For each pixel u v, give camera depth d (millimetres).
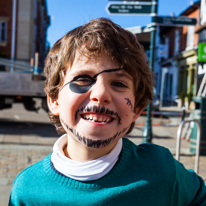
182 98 20906
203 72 13352
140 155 1290
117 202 1138
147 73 1218
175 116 13367
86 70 1051
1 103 8422
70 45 1101
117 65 1073
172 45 26047
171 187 1229
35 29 27906
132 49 1134
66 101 1072
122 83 1091
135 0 5543
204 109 5977
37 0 28750
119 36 1112
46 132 7984
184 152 6207
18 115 11492
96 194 1135
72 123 1064
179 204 1271
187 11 20812
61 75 1141
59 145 1276
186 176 1364
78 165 1150
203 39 18906
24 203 1194
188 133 8125
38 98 8578
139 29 5699
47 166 1241
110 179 1163
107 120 1056
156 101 16719
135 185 1169
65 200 1137
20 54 24516
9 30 24312
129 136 7988
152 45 5645
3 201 3271
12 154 5484
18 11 24438
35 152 5734
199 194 1391
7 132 7707
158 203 1186
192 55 20781
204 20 18344
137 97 1213
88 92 1040
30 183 1215
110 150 1198
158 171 1229
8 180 4012
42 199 1164
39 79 8305
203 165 5156
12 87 8250
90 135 1028
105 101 1030
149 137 6066
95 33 1082
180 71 24016
